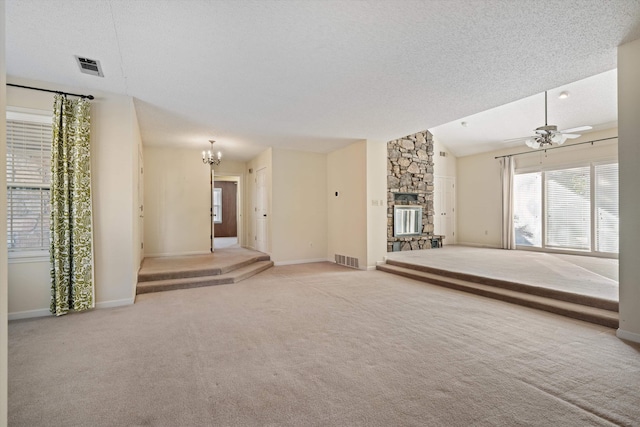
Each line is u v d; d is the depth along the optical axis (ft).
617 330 9.00
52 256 10.66
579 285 12.69
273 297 13.32
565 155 23.39
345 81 10.69
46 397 6.09
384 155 20.18
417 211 27.25
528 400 5.94
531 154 25.63
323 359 7.66
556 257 21.20
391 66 9.62
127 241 12.16
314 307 11.91
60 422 5.38
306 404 5.87
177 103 12.78
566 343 8.54
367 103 12.76
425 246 27.25
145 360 7.62
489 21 7.36
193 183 22.33
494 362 7.47
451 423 5.31
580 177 22.44
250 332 9.38
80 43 8.32
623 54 8.50
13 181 10.64
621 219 8.74
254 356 7.83
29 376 6.86
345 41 8.22
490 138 26.61
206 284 15.31
